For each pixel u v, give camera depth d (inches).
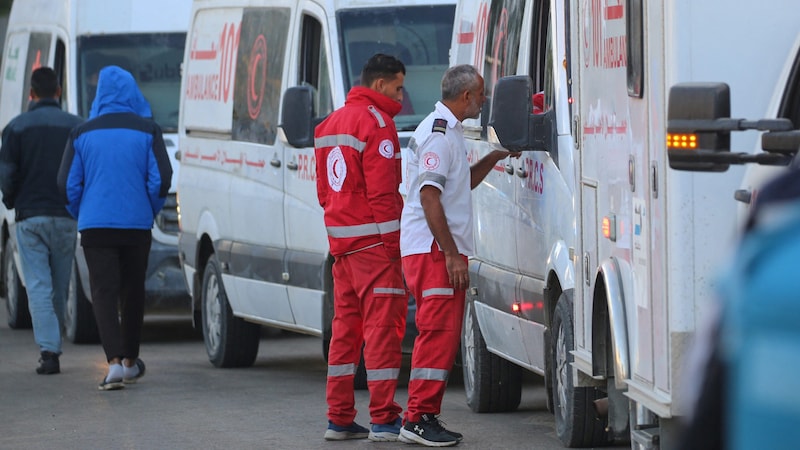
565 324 690.8
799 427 147.1
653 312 473.4
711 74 441.4
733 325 153.8
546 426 812.0
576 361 607.2
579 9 606.2
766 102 441.4
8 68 1690.5
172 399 958.4
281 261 1049.5
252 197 1107.9
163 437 803.4
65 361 1187.3
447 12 1058.1
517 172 784.9
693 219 441.7
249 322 1134.4
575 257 614.5
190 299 1334.9
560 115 704.4
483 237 866.8
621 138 523.5
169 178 1012.5
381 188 749.3
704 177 440.5
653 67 468.8
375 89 764.6
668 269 447.8
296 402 938.1
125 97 1020.5
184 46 1449.3
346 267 768.3
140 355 1239.5
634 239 502.3
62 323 1126.4
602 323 570.6
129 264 1017.5
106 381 999.6
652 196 472.4
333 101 1010.7
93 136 1006.4
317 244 1003.9
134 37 1443.2
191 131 1249.4
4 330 1496.1
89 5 1444.4
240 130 1138.7
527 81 714.2
